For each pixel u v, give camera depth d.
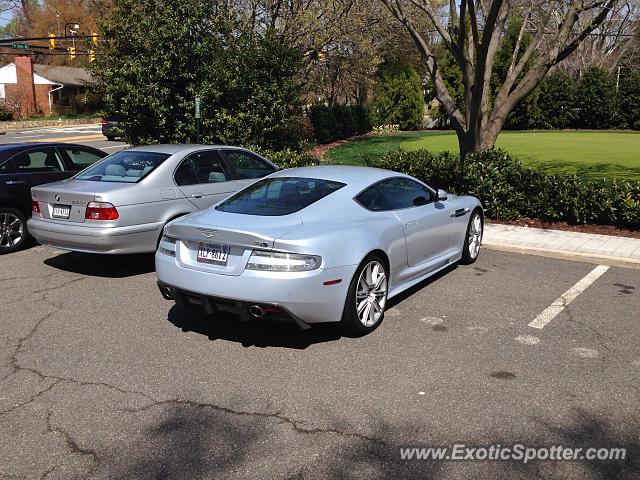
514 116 35.84
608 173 14.91
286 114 14.11
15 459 3.24
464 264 7.48
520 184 10.16
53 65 67.94
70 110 62.31
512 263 7.60
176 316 5.58
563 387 4.07
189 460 3.23
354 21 23.59
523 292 6.30
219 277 4.61
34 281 6.83
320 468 3.15
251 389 4.06
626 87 34.97
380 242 5.15
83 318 5.54
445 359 4.54
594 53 39.06
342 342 4.91
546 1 12.44
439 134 33.81
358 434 3.48
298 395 3.97
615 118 35.31
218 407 3.81
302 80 22.66
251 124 13.63
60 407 3.83
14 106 56.84
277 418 3.67
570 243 8.48
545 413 3.72
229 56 13.66
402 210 5.80
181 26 13.17
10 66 63.84
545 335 5.05
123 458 3.25
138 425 3.60
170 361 4.54
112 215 6.60
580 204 9.49
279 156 12.38
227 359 4.57
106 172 7.34
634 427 3.56
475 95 11.20
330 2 22.91
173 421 3.64
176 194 7.19
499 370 4.34
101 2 20.77
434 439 3.42
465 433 3.49
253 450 3.32
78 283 6.74
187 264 4.86
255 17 22.03
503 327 5.23
